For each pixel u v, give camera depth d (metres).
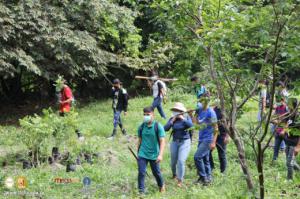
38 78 21.69
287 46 4.38
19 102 21.53
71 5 17.66
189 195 7.88
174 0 5.48
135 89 23.61
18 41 16.52
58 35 16.73
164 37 6.04
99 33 19.53
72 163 10.34
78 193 8.80
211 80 5.35
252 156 10.66
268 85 4.93
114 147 12.89
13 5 16.19
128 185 9.41
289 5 4.21
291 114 4.81
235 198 5.10
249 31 4.55
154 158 8.74
